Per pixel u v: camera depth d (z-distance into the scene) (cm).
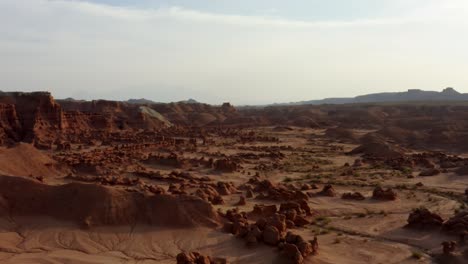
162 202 4275
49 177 6738
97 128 15050
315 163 9256
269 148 11775
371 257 3612
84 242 3819
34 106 12150
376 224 4578
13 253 3591
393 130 14262
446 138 12350
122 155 9075
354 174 7712
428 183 6888
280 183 6706
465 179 7131
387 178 7344
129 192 4409
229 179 7262
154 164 8438
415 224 4378
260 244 3662
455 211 5059
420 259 3609
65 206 4269
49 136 11812
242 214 4462
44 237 3888
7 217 4156
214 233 4006
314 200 5619
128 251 3684
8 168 6247
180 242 3841
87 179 6488
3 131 10794
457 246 3788
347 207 5281
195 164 8462
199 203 4325
